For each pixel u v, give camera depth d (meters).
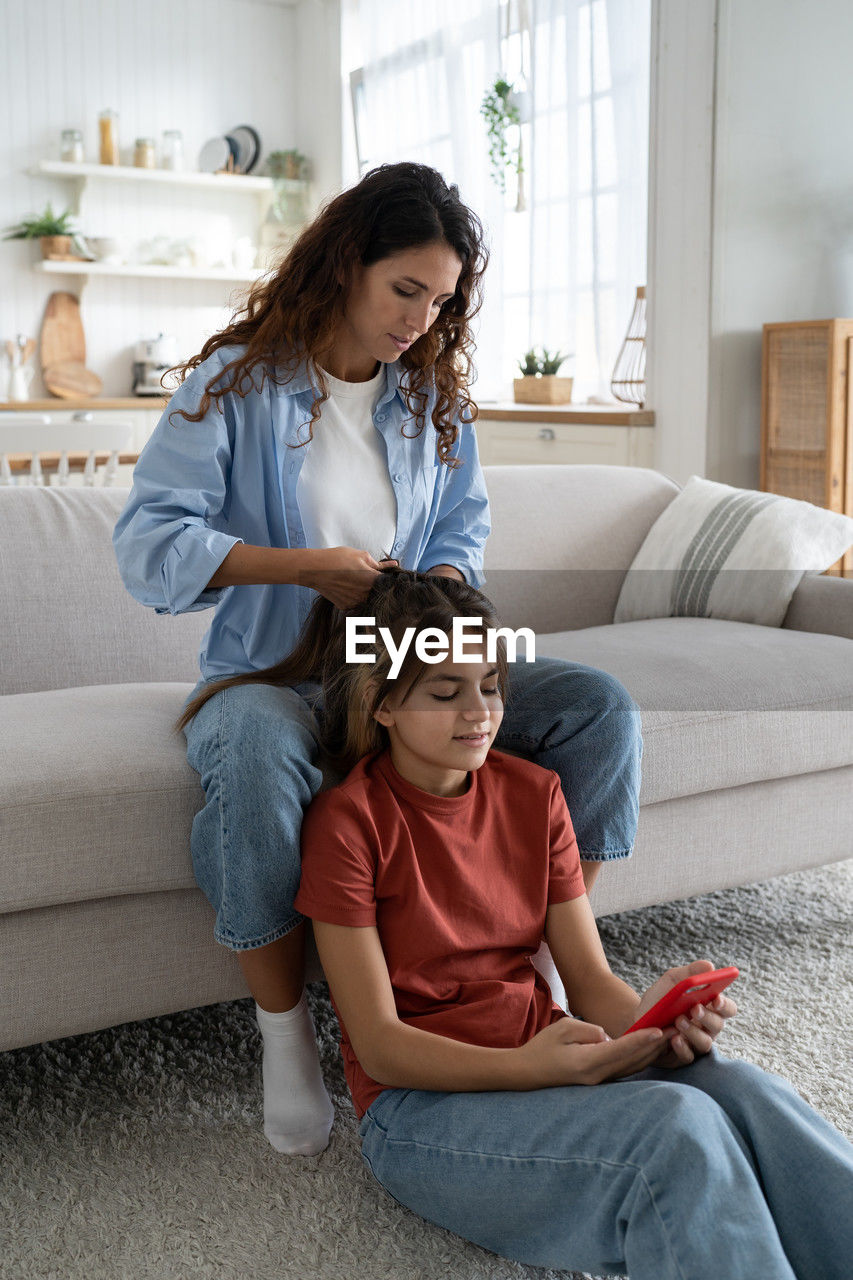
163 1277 1.19
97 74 5.79
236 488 1.51
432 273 1.44
